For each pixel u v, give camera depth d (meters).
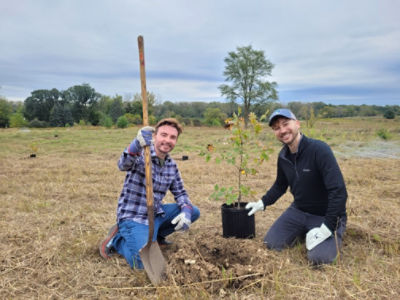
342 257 2.89
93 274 2.72
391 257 2.88
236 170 7.39
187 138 18.97
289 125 2.90
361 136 14.46
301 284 2.48
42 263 2.89
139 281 2.55
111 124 36.56
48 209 4.59
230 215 3.32
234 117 3.53
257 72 39.00
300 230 3.15
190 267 2.53
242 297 2.31
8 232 3.62
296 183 3.09
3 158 10.34
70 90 69.88
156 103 56.34
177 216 3.04
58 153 11.91
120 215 2.91
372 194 5.00
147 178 2.52
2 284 2.56
